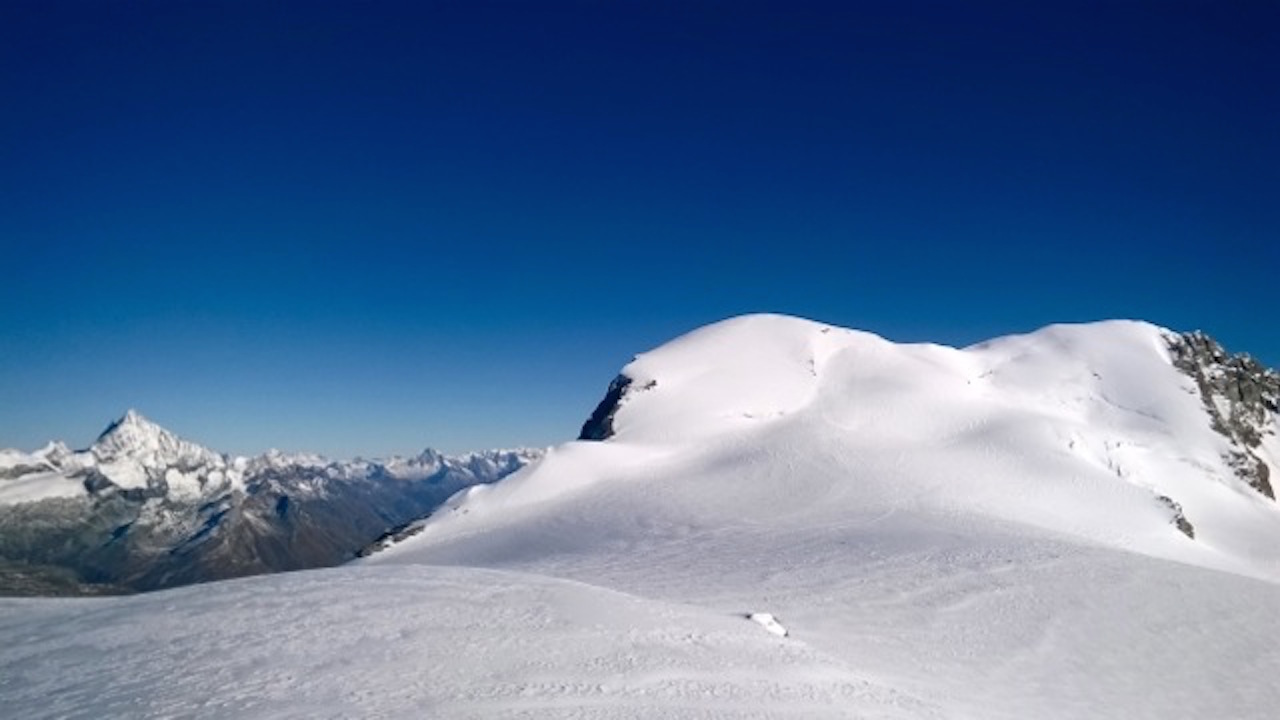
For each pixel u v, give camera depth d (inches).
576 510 3048.7
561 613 979.9
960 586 1513.3
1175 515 3122.5
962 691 964.0
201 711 668.7
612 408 4522.6
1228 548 3240.7
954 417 4050.2
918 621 1288.1
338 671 763.4
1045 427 3816.4
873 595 1456.7
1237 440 4347.9
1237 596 1478.8
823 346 5034.5
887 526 2338.8
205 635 889.5
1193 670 1142.3
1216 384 4847.4
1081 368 4864.7
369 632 887.7
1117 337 5128.0
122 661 813.9
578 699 706.8
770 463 3388.3
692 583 1654.8
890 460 3395.7
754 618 1083.3
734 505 2891.2
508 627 913.5
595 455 3722.9
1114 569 1651.1
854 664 984.9
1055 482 3225.9
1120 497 3164.4
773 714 713.0
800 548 2054.6
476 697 698.8
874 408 4163.4
